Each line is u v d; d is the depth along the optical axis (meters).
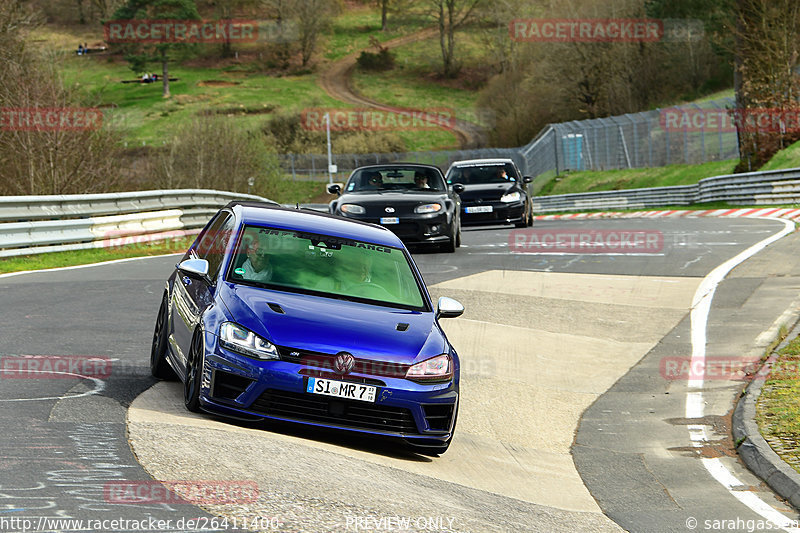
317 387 13.59
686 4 166.12
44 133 62.25
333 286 15.53
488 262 38.06
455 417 14.87
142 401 15.00
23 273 32.03
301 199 171.38
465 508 11.99
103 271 33.69
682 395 20.42
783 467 14.66
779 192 64.56
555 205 102.50
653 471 15.57
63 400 14.53
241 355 13.59
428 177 41.94
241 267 15.43
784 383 19.84
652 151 115.44
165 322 16.98
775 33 77.38
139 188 83.06
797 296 29.25
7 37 66.31
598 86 183.12
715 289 31.34
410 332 14.71
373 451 14.41
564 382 21.66
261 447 12.78
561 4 194.62
